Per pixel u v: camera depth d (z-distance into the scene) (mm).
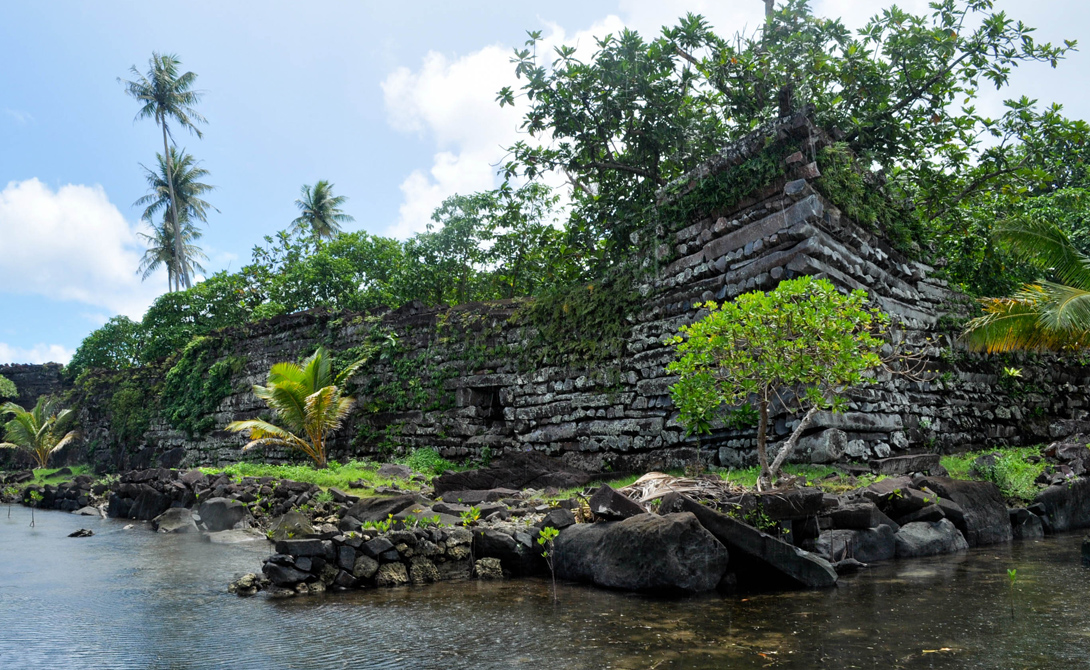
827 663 4086
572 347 13867
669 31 15258
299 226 34625
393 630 5082
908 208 13727
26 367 39156
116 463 27750
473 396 15805
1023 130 15719
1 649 4934
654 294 12742
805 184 10781
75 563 8977
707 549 6223
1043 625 4770
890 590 5949
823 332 7352
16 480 27484
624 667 4109
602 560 6527
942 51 14656
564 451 13703
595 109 15898
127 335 36750
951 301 13953
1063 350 15414
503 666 4191
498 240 23438
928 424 12016
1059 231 12180
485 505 8297
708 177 12117
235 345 23344
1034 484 9945
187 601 6488
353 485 12359
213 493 13055
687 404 8125
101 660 4625
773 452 10273
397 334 18078
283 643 4852
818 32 15094
